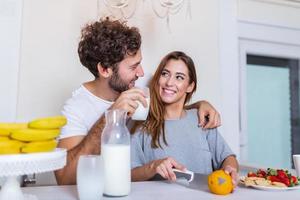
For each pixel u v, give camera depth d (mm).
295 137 2402
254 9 2270
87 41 1276
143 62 1910
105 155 848
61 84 1754
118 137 864
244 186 1008
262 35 2312
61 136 1203
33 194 860
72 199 814
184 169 1014
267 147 2324
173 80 1388
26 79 1694
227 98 2100
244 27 2256
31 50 1709
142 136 1394
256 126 2299
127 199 821
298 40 2428
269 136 2334
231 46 2131
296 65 2434
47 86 1729
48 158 715
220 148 1459
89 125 1283
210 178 893
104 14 1806
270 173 1038
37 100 1710
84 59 1320
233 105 2117
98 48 1224
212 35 2092
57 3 1759
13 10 1662
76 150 1078
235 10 2156
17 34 1666
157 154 1364
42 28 1730
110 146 849
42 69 1725
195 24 2049
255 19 2270
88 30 1310
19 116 1674
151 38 1931
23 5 1701
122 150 850
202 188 958
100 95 1351
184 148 1396
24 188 935
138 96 1010
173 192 903
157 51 1943
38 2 1729
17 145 704
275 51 2371
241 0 2229
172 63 1412
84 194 774
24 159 683
